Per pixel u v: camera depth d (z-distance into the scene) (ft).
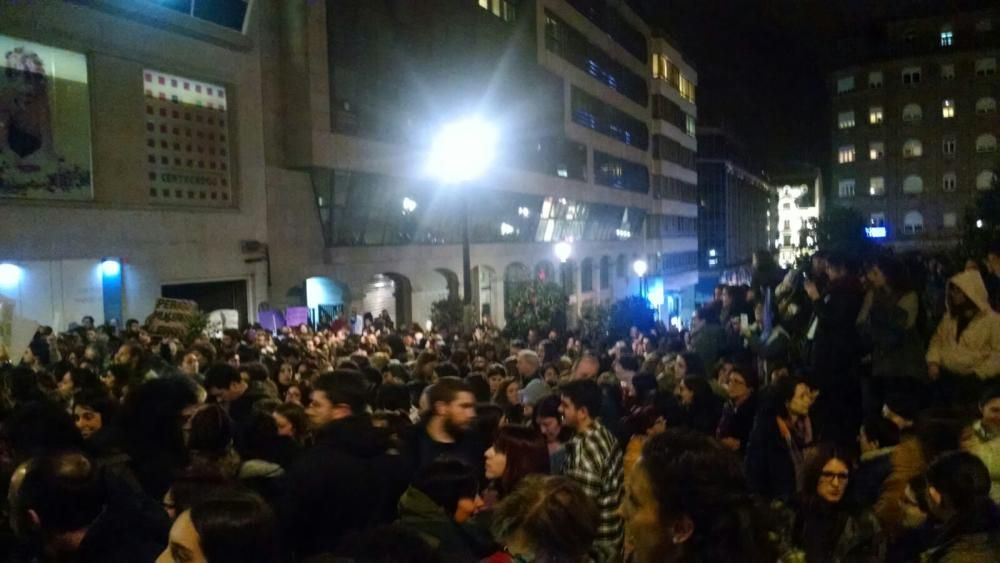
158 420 14.25
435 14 104.06
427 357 31.19
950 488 11.69
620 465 15.92
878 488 15.46
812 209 364.79
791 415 18.20
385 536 9.09
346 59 86.58
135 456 13.99
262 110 78.79
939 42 225.35
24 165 55.83
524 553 9.78
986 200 64.44
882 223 230.27
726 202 273.75
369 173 90.84
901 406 17.66
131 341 35.91
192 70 69.26
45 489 10.71
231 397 21.47
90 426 19.08
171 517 12.02
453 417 16.38
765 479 17.47
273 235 79.77
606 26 168.86
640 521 8.19
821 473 13.70
